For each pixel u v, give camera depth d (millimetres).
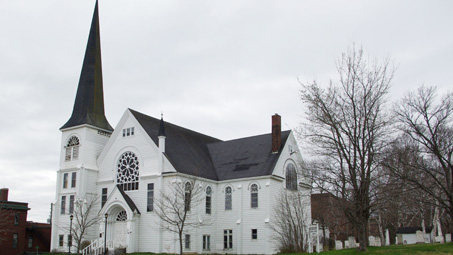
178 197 49562
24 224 67250
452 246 34344
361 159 32625
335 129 34406
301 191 55062
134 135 56000
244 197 54562
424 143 40094
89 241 53969
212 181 56156
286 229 50031
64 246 56938
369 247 37812
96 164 59875
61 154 61344
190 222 51281
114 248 50156
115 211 53844
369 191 33969
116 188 52969
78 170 58094
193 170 54531
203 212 54000
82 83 64562
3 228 63625
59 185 60000
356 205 32469
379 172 39094
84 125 59781
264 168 54812
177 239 49469
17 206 66062
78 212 54750
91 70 64812
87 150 59562
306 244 50062
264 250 51219
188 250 51000
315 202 61750
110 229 53312
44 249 71625
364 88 33812
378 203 33906
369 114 33031
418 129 41312
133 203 53156
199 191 53062
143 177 53312
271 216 52281
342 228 73312
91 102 63062
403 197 42562
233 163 59094
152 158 53344
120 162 57094
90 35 66812
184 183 49562
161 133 53219
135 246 51188
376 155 35062
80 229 51688
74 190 58250
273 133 57500
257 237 52281
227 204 55969
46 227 72500
